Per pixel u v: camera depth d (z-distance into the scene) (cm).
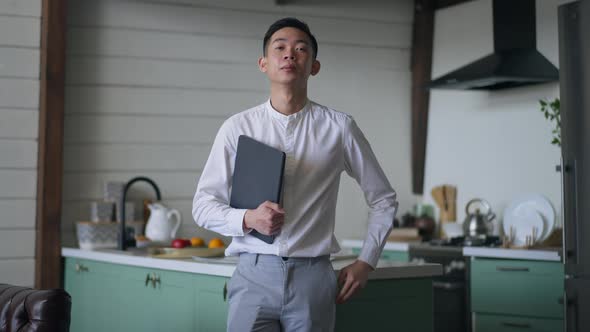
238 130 235
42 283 438
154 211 435
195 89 497
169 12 491
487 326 439
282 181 218
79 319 425
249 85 511
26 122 441
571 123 367
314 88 536
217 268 303
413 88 561
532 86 487
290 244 221
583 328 359
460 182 534
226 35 505
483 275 440
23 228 439
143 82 486
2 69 437
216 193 239
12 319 226
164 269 345
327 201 231
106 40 478
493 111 512
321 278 224
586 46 358
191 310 324
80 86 472
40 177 441
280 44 229
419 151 559
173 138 492
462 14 537
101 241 438
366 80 550
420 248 479
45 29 445
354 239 537
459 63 539
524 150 490
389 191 246
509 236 454
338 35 541
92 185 473
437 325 462
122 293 381
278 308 222
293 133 231
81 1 473
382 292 281
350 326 273
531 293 421
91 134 474
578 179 362
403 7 560
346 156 240
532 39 479
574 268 364
